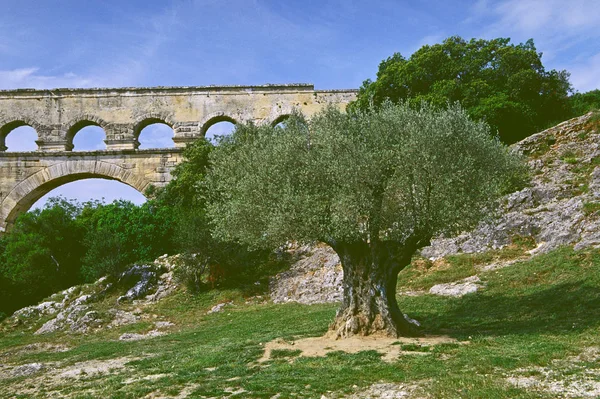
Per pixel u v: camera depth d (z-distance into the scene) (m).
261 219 18.70
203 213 37.34
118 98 55.72
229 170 20.89
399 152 17.47
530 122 40.88
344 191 17.64
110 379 16.52
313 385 13.20
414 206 17.94
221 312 32.31
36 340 30.17
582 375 12.23
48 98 55.81
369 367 14.41
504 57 42.34
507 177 20.67
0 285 41.94
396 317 18.58
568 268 24.38
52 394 15.52
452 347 16.17
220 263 36.84
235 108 55.25
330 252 37.41
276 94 55.28
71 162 53.03
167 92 55.62
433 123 18.05
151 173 52.16
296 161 18.88
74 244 45.34
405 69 42.72
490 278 26.94
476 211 18.17
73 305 36.19
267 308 31.23
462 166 17.50
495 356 14.45
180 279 36.38
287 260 38.81
